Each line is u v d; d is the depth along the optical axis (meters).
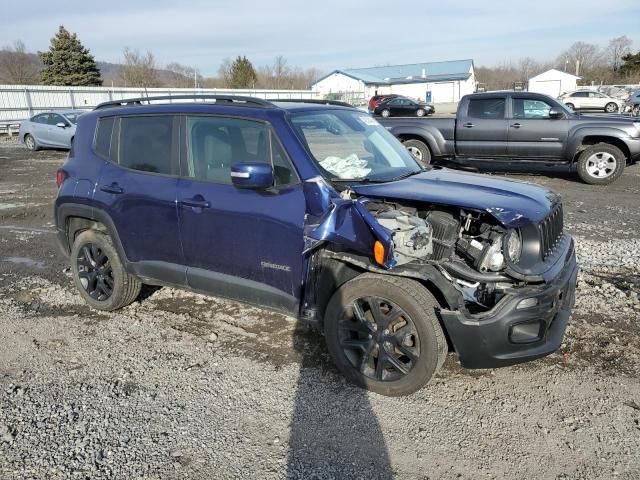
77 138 4.84
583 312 4.64
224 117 3.93
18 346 4.27
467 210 3.38
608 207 8.98
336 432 3.15
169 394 3.56
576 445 3.00
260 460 2.92
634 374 3.70
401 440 3.07
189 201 3.94
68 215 4.79
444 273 3.36
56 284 5.66
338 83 79.62
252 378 3.73
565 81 74.69
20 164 16.11
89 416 3.32
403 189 3.61
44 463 2.90
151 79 62.53
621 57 95.31
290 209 3.51
